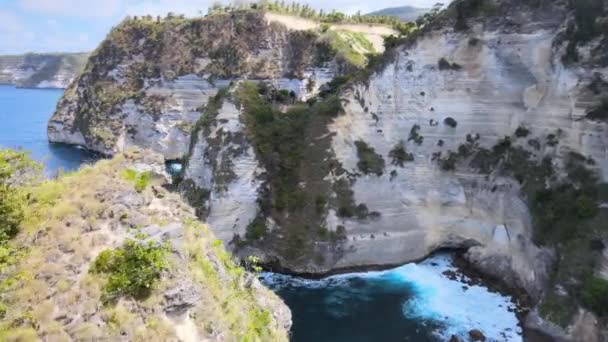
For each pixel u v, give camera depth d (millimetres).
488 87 52906
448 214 54375
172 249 17859
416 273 50844
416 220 54000
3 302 15031
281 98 65812
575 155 44938
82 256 16719
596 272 37594
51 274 16016
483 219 52312
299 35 109125
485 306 43812
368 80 56094
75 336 14797
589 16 45031
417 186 54594
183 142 106000
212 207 53531
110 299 15859
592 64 43969
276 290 47344
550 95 48469
